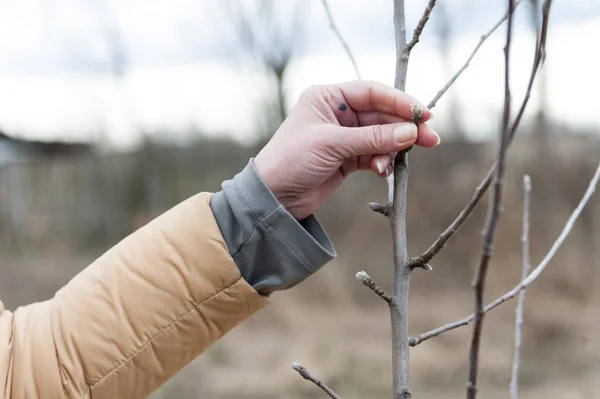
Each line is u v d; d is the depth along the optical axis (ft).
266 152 4.04
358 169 4.25
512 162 33.30
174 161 48.47
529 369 21.48
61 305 4.08
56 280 38.27
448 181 36.68
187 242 4.01
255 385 20.92
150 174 49.03
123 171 50.29
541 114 33.76
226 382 21.25
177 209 4.20
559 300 27.07
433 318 27.45
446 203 35.55
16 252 48.39
